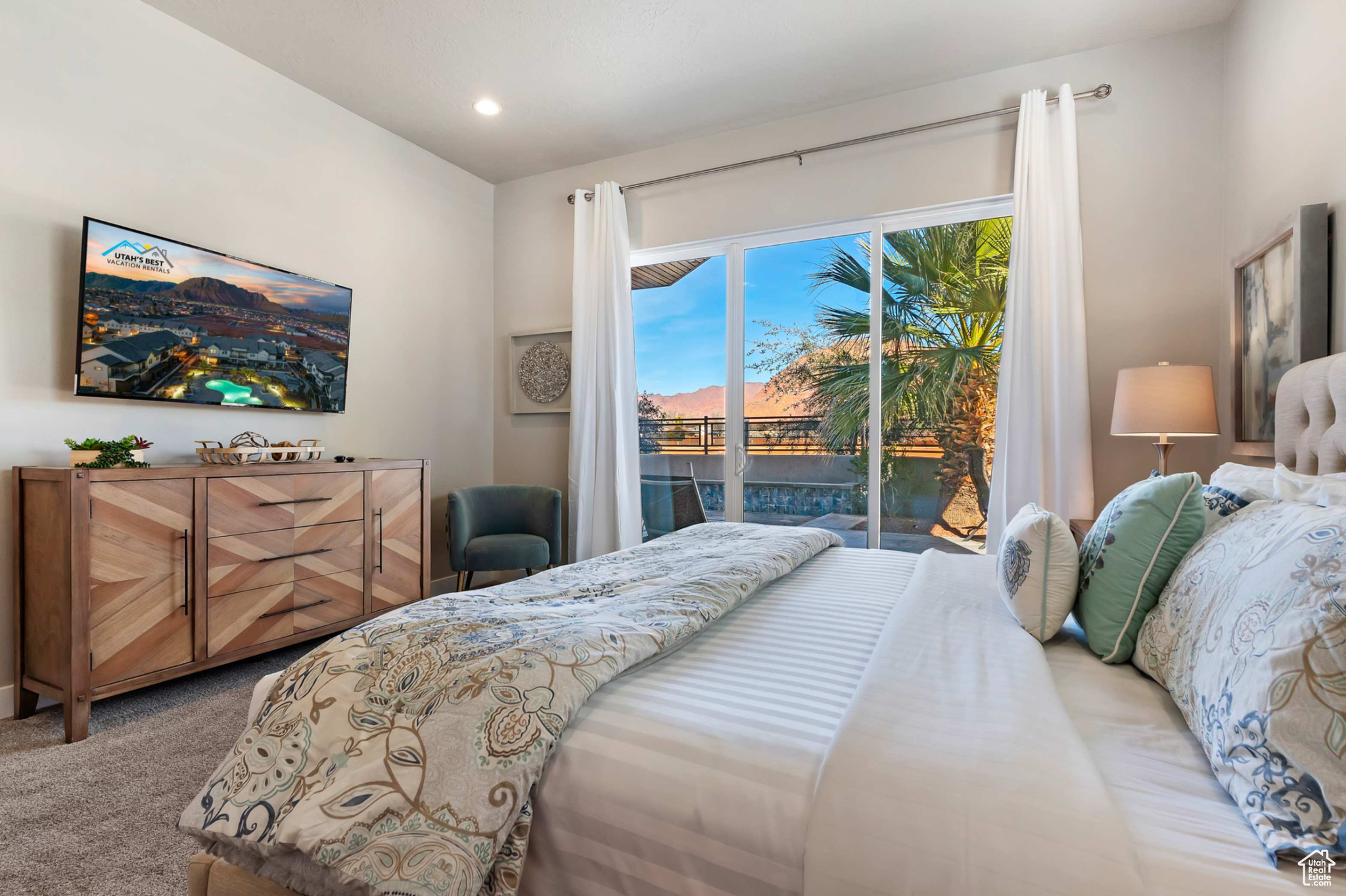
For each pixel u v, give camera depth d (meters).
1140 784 0.77
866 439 3.37
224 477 2.42
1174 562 1.15
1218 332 2.67
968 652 1.06
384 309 3.60
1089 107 2.86
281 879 0.88
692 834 0.77
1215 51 2.68
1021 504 2.86
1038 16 2.62
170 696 2.38
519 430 4.28
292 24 2.69
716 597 1.38
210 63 2.78
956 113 3.10
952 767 0.72
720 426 3.74
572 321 4.02
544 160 3.99
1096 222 2.85
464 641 1.07
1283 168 2.13
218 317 2.70
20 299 2.23
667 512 3.89
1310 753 0.65
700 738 0.86
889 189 3.25
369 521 3.00
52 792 1.72
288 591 2.64
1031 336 2.84
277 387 2.96
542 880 0.87
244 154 2.90
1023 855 0.63
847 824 0.69
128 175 2.51
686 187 3.74
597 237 3.84
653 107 3.35
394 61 2.95
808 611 1.48
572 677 0.95
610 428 3.79
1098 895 0.59
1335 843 0.61
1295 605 0.74
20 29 2.21
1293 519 0.90
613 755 0.86
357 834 0.81
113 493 2.10
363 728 0.94
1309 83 1.96
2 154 2.18
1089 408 2.80
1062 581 1.23
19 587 2.16
